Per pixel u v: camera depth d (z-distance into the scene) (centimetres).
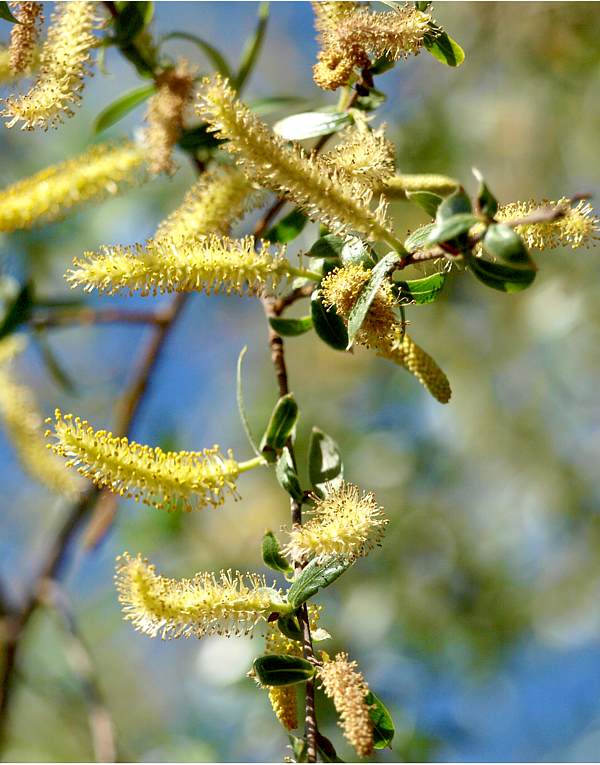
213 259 68
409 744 108
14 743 127
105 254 67
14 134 126
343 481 69
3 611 88
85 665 86
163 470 67
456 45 70
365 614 122
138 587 66
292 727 67
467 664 128
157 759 113
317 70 71
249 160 66
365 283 67
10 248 110
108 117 79
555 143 132
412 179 72
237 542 127
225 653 108
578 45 127
